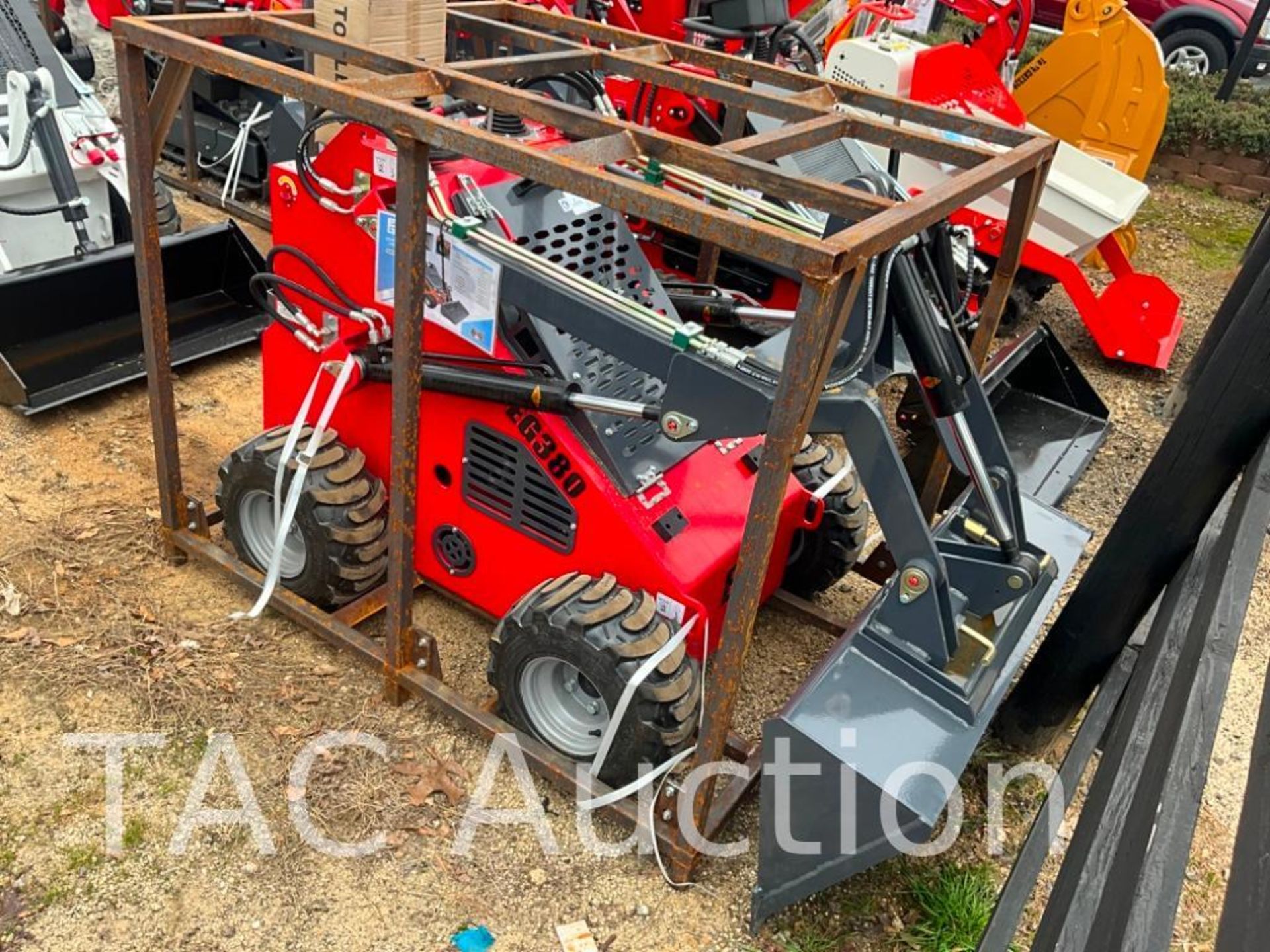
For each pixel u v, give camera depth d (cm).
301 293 265
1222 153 771
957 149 232
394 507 240
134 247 266
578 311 211
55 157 368
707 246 360
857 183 238
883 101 269
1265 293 215
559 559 257
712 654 262
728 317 286
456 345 253
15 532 312
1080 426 380
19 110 364
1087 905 164
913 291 213
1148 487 239
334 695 269
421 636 261
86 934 210
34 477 339
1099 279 612
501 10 317
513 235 246
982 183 206
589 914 226
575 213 260
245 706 263
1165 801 150
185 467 355
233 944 212
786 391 176
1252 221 727
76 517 322
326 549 271
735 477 273
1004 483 239
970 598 235
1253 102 845
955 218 483
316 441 256
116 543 313
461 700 258
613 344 209
